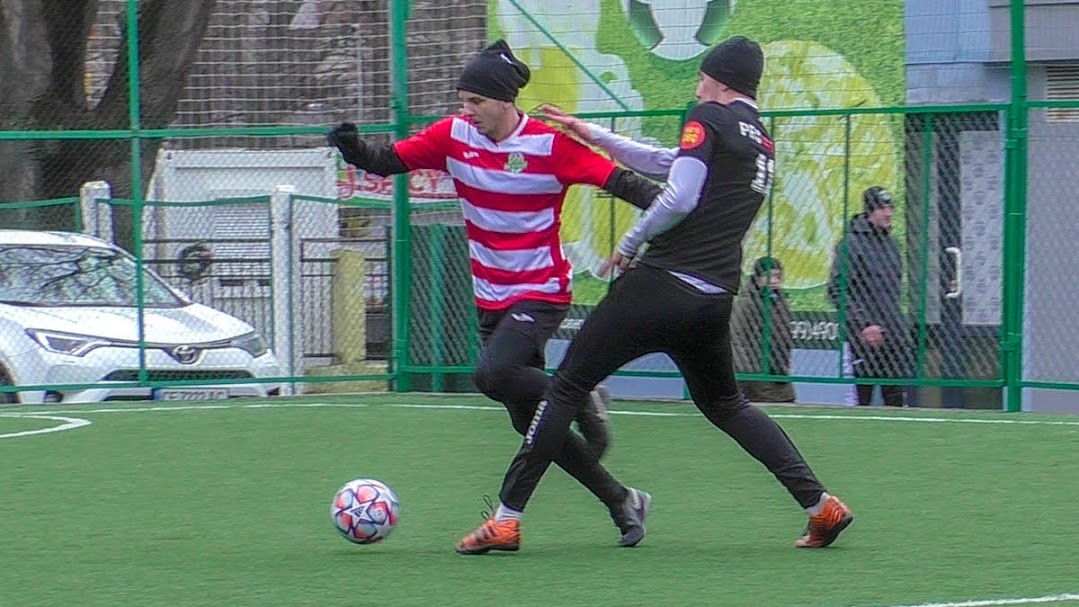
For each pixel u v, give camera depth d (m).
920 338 39.56
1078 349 38.44
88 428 35.84
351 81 44.69
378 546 22.70
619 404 40.88
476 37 43.81
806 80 43.09
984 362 39.09
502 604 18.86
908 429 34.72
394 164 21.95
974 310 39.09
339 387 44.69
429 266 43.91
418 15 43.66
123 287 43.69
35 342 42.09
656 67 43.53
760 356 40.81
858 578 20.12
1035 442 32.47
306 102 45.06
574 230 41.94
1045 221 38.53
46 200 44.47
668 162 21.73
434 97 43.59
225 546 22.75
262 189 45.06
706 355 21.06
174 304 43.84
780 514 25.09
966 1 41.53
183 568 21.20
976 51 41.53
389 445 33.09
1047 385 38.62
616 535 23.48
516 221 21.61
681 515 25.12
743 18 43.09
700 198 20.41
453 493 27.38
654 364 42.50
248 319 44.09
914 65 42.19
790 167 40.31
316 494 27.28
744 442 21.77
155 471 29.80
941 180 39.12
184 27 45.03
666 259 20.55
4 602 19.27
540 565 21.16
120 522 24.70
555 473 29.20
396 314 44.25
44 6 46.34
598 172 21.12
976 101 41.72
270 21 44.88
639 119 41.31
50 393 42.16
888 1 42.25
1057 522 24.05
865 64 42.59
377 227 44.34
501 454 31.81
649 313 20.52
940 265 39.28
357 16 44.53
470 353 43.59
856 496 26.48
